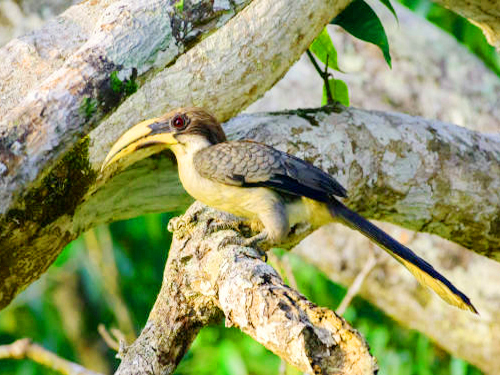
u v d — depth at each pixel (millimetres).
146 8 7738
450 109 14195
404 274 13719
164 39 7770
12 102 9422
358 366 6355
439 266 13609
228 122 10438
